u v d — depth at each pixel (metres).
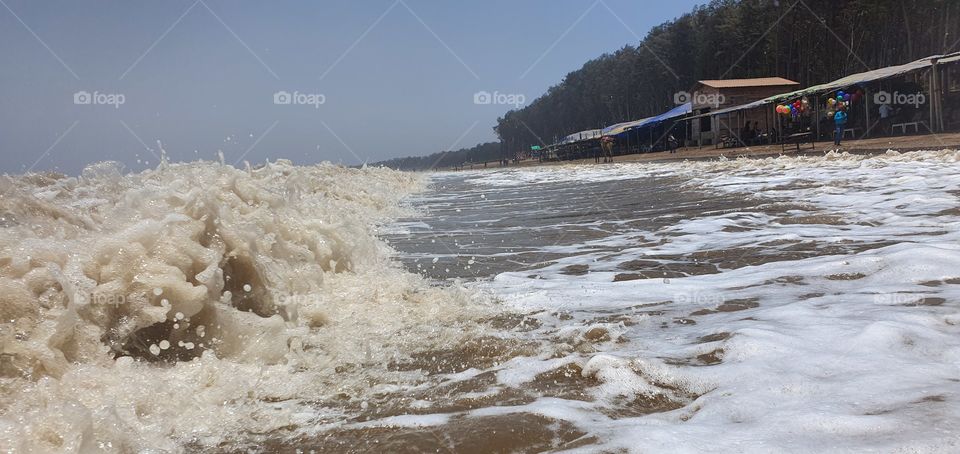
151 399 2.53
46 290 2.84
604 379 2.69
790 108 29.50
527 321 3.75
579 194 13.90
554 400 2.51
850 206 7.83
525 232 8.06
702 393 2.51
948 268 4.10
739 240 6.16
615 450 2.00
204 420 2.42
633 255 5.87
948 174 10.34
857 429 1.94
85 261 3.08
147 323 3.08
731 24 53.88
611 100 85.88
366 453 2.12
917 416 1.99
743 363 2.72
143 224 3.35
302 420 2.43
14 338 2.61
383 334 3.54
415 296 4.34
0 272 2.81
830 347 2.81
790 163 16.66
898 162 13.74
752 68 55.28
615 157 48.94
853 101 27.88
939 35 41.47
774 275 4.51
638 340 3.24
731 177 14.38
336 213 5.81
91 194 4.59
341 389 2.76
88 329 2.86
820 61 49.06
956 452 1.74
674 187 13.42
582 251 6.32
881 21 42.56
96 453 2.09
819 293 3.91
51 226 3.43
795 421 2.05
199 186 4.67
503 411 2.42
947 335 2.87
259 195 5.11
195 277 3.34
